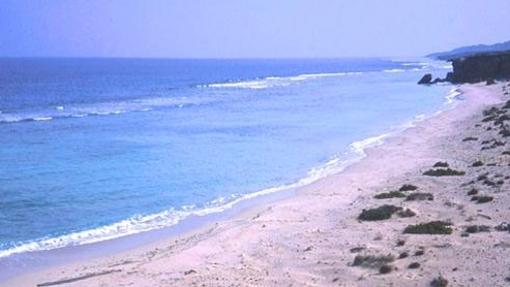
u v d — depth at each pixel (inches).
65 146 1825.8
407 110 2822.3
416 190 1102.4
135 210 1117.1
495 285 602.5
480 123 2038.6
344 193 1175.0
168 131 2210.9
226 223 999.6
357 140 1931.6
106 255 852.6
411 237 786.8
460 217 884.6
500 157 1382.9
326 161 1598.2
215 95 4025.6
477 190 1042.1
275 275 692.7
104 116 2672.2
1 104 3191.4
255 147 1847.9
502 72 4429.1
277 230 908.0
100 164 1551.4
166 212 1105.4
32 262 820.6
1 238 927.0
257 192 1262.3
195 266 748.6
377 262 692.7
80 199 1189.7
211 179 1396.4
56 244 906.7
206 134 2140.7
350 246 778.8
